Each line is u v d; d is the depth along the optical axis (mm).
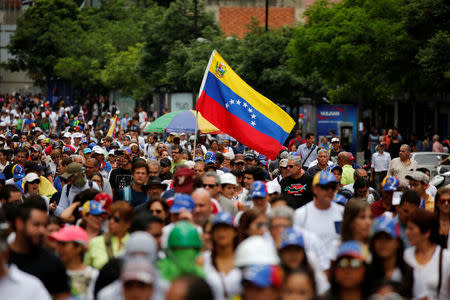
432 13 80438
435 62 77188
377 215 26891
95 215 21594
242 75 107375
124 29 160375
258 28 113750
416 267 18891
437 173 60219
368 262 17172
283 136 36969
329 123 99375
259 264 13305
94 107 152875
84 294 18984
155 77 132250
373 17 86375
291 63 92250
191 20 134125
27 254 18000
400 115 121750
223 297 16547
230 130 36562
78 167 29859
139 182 29109
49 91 189500
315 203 22141
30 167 33594
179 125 55844
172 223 21781
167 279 15484
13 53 190625
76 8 192250
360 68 87250
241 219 19984
